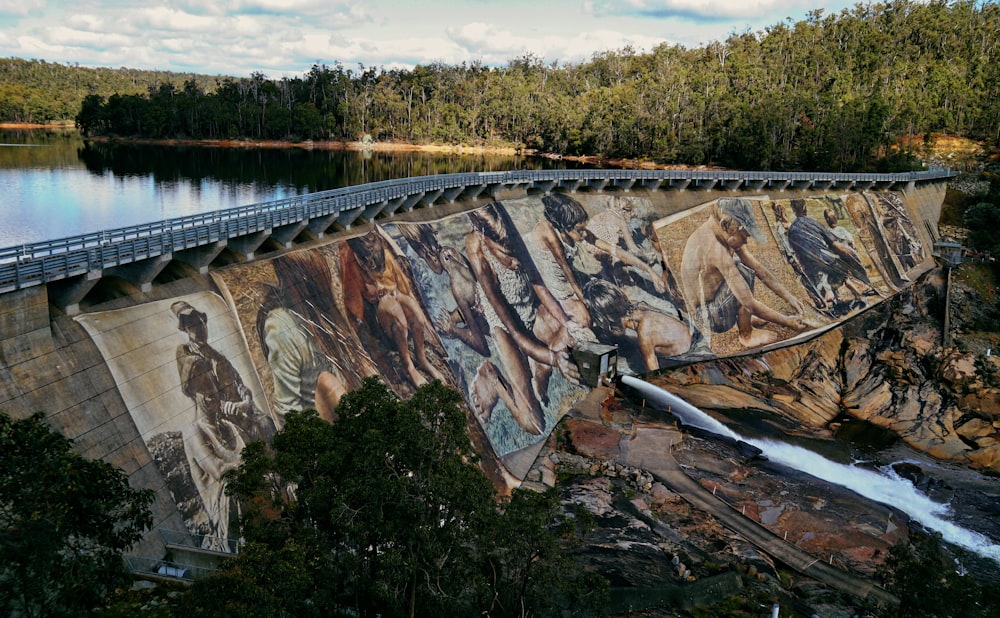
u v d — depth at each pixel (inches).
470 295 2775.6
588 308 3248.0
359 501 997.2
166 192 4633.4
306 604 940.6
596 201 3737.7
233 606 822.5
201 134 7445.9
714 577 1752.0
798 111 5762.8
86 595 828.6
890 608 1567.4
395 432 1035.9
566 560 1177.4
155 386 1514.5
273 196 4621.1
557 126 7426.2
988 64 6540.4
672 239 3777.1
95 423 1362.0
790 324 3686.0
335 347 2054.6
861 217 4436.5
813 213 4291.3
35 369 1311.5
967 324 3757.4
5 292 1282.0
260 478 1032.2
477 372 2522.1
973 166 5438.0
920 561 1437.0
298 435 1059.9
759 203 4168.3
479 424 2348.7
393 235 2657.5
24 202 4035.4
